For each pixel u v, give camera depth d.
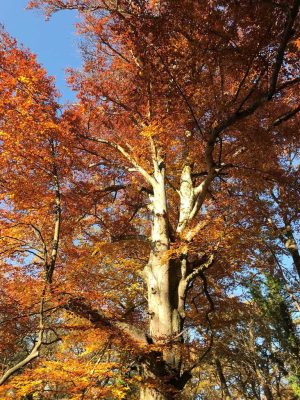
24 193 6.40
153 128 8.29
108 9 7.74
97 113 9.73
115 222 10.20
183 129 9.36
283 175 9.02
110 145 9.89
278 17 5.89
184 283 7.80
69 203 7.80
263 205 10.05
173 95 7.89
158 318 7.28
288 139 8.61
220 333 13.04
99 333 6.24
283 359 13.04
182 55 7.04
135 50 7.82
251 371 13.94
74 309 6.28
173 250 7.41
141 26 6.97
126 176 10.63
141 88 9.12
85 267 8.09
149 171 9.98
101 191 9.57
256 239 9.68
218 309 11.22
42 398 6.79
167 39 6.87
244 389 14.88
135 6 7.27
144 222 12.49
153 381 6.03
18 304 5.61
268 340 13.25
